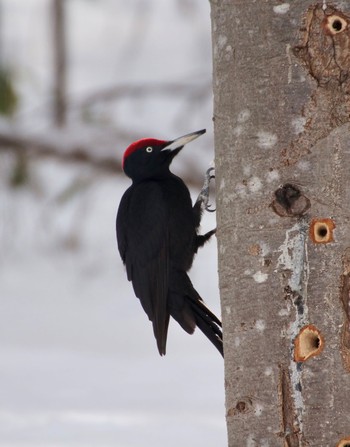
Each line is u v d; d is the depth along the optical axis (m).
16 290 25.28
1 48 21.98
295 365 6.66
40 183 22.61
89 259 25.88
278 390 6.70
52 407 14.29
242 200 6.92
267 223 6.80
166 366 18.19
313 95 6.71
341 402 6.54
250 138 6.89
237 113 6.96
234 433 6.93
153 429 12.84
